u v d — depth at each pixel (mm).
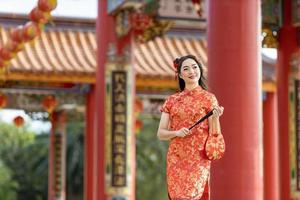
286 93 32312
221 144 15922
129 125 35219
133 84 35312
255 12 24078
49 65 40312
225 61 23812
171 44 44906
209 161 16078
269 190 41969
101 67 35312
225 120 23609
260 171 23766
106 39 35094
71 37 43750
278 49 32719
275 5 32594
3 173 84000
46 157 84375
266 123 43188
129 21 34125
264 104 43375
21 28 28297
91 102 42500
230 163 23469
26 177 84375
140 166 81625
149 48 44094
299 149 31953
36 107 46219
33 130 88188
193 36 45750
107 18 35094
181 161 15953
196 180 15852
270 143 42875
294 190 31812
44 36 43312
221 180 23500
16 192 83938
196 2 33875
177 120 16094
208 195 16109
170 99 16297
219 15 23953
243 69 23766
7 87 42438
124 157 35094
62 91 42844
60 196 50594
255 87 23859
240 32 23859
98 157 35375
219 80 23797
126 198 35031
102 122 35250
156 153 82000
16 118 45156
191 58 16297
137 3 32938
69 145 80812
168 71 41312
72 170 80625
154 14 34938
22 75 39562
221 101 23719
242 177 23469
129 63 35125
